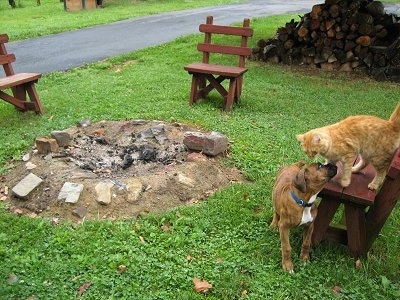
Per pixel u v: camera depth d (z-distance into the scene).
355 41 4.73
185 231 1.94
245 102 3.67
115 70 4.82
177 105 3.46
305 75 4.70
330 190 1.74
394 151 1.73
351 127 1.76
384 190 1.71
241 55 3.54
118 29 7.54
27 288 1.58
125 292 1.58
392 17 4.95
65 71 4.79
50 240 1.86
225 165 2.52
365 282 1.69
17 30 7.23
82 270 1.69
